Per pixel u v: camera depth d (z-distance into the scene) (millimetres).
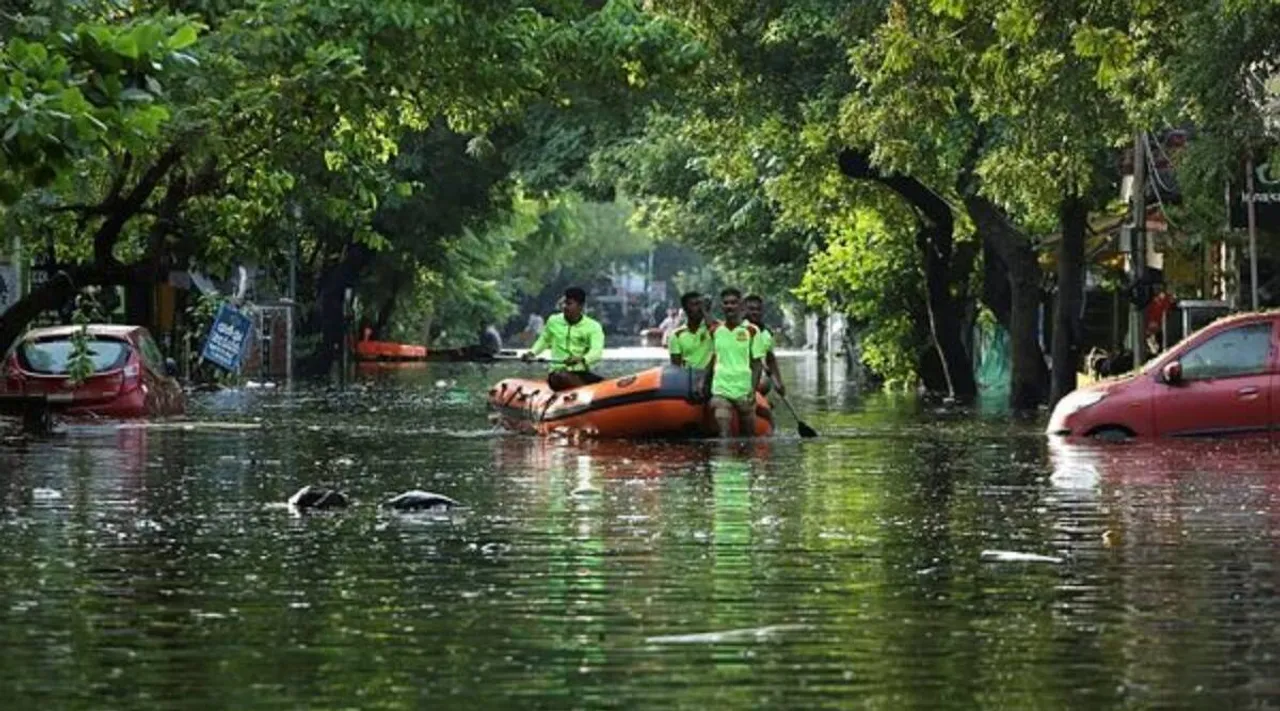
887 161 51438
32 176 24891
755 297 51031
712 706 16297
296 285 114312
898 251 86750
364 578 23172
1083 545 26344
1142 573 23594
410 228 113312
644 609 20969
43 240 58812
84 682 17297
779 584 22734
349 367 119812
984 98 50875
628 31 51438
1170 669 17656
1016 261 71875
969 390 81062
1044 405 72812
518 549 25828
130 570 23859
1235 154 47594
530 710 16172
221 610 20922
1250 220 51594
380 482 36375
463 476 37844
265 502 32156
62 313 70688
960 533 27812
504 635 19453
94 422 54844
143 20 28141
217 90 44594
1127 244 62406
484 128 56438
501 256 156750
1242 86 45938
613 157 101688
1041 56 48969
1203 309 62812
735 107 72062
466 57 50219
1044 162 57375
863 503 32344
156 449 45188
